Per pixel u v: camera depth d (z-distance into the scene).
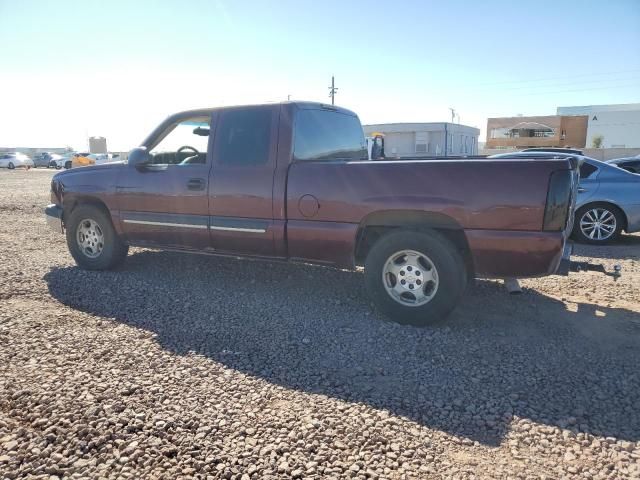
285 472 2.51
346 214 4.64
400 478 2.49
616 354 3.95
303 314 4.81
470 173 4.17
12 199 15.83
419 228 4.48
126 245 6.32
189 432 2.83
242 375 3.53
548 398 3.27
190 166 5.51
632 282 6.07
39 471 2.48
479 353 3.96
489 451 2.72
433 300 4.40
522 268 4.10
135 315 4.71
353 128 6.34
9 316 4.57
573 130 56.81
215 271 6.35
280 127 5.02
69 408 3.03
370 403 3.18
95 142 55.19
